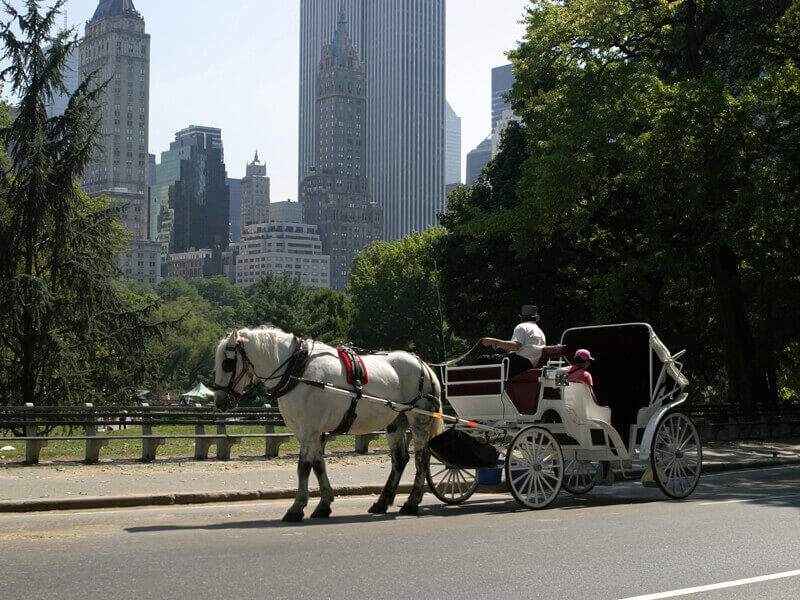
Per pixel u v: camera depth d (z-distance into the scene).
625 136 29.66
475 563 8.29
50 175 33.16
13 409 17.39
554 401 12.85
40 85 33.50
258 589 7.21
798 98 27.88
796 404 33.91
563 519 11.26
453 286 41.34
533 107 35.50
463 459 13.13
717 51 31.98
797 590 7.33
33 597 6.89
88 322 33.28
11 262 32.19
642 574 7.87
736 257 32.00
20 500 12.43
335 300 93.62
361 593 7.11
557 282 38.19
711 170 27.00
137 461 18.38
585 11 33.19
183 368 139.38
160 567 8.02
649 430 13.52
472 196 41.50
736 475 18.08
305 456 11.70
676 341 38.88
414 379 13.05
